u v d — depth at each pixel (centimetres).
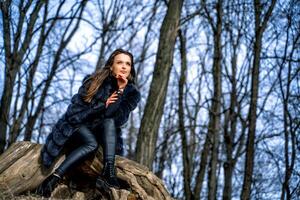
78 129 534
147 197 535
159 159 1777
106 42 1505
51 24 1228
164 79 936
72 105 533
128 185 546
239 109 1444
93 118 540
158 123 917
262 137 1416
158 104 920
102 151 545
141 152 895
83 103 531
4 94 1088
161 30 972
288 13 1300
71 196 545
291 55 1282
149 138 902
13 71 1105
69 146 562
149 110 917
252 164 1149
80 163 543
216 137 1332
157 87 930
